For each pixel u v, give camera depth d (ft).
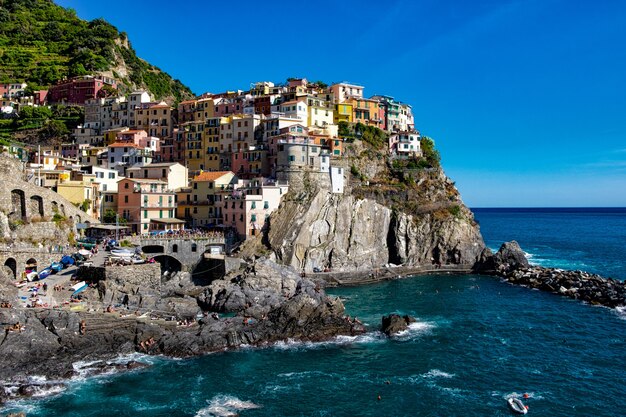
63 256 336.90
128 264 326.44
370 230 474.08
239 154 525.75
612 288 386.93
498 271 475.72
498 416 201.67
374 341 281.13
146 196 434.71
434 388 224.74
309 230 437.17
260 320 288.71
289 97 586.45
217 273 386.52
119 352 251.19
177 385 222.07
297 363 249.34
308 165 479.41
